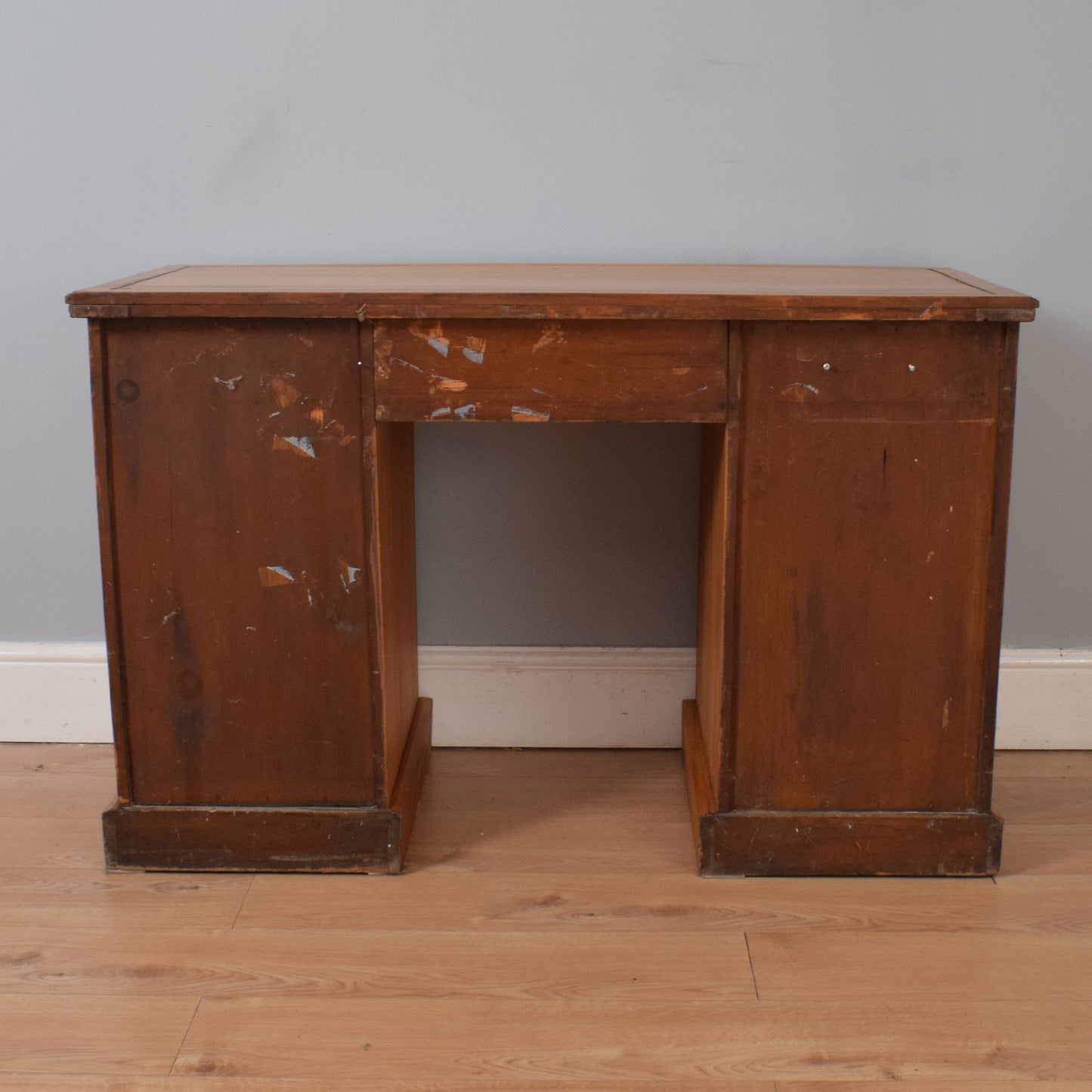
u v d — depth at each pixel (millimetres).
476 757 2213
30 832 1906
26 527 2184
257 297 1592
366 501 1677
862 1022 1447
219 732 1759
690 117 2031
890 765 1747
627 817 1970
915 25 1988
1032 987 1515
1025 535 2158
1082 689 2193
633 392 1623
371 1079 1350
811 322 1604
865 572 1682
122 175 2059
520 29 2004
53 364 2119
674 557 2180
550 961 1565
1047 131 2016
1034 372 2098
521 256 2086
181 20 2004
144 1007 1472
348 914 1675
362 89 2027
